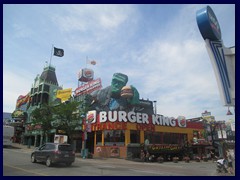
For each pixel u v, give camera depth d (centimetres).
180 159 3738
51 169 1694
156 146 3425
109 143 3438
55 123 3778
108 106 4428
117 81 4431
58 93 5344
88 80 5591
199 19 1179
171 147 3616
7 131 4681
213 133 4725
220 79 1144
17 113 6347
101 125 3484
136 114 3531
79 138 4241
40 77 6031
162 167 2342
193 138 4169
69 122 3600
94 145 3606
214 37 1191
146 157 3133
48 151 1930
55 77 6097
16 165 1845
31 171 1539
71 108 3581
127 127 3403
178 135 4097
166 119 3900
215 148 4491
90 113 3650
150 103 4988
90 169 1800
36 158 2048
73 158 1958
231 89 1139
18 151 3706
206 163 3209
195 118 5372
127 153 3269
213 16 1232
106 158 3228
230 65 1172
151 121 3681
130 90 4172
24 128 6219
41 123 4006
